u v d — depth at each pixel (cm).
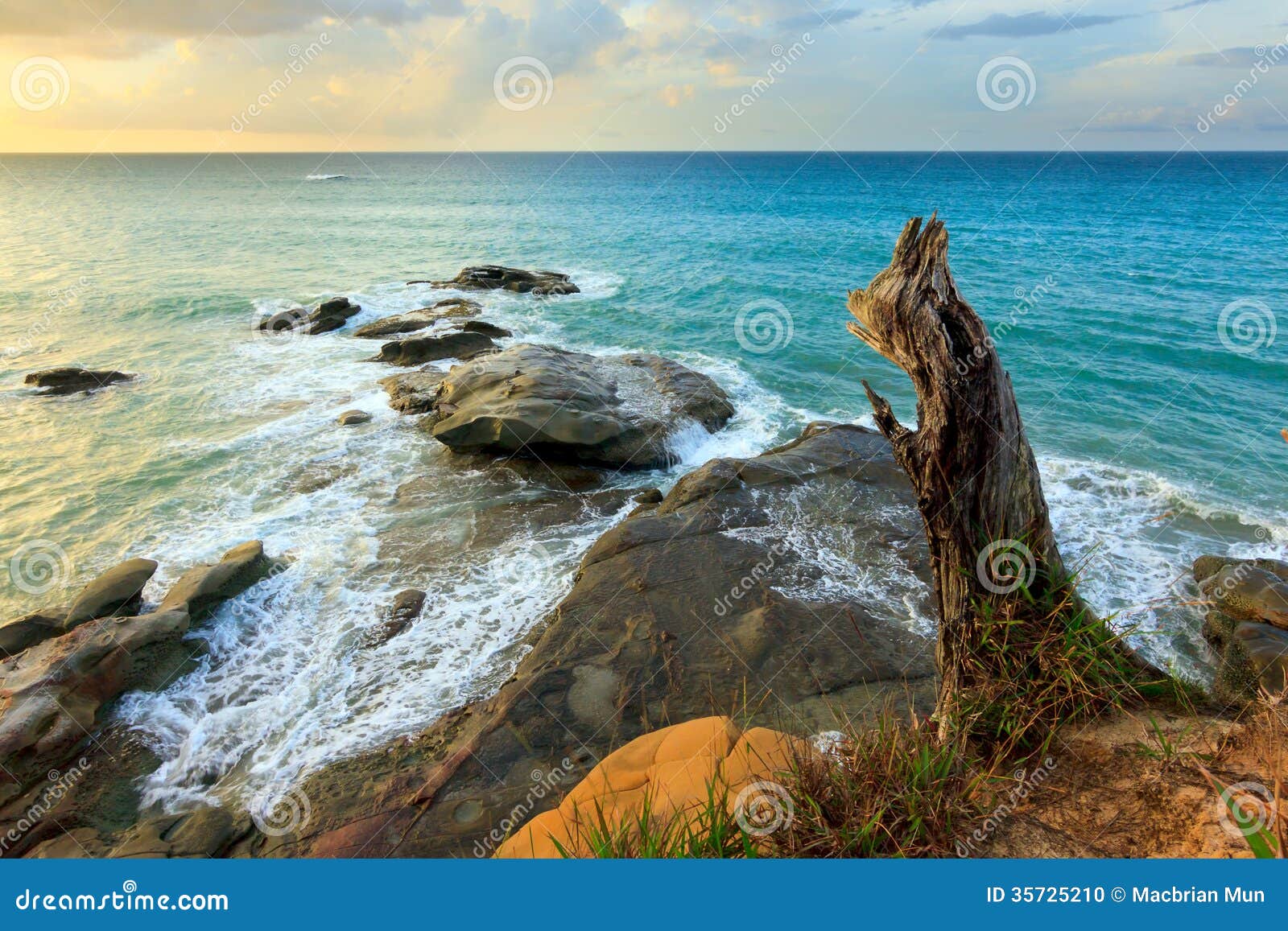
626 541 1028
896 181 9406
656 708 746
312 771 736
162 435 1568
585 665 806
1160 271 3209
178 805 709
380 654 905
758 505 1109
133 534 1184
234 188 10112
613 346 2250
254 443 1522
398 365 2023
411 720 798
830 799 356
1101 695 388
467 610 984
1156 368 1947
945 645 429
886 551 1006
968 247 3919
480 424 1414
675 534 1035
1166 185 8331
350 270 3584
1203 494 1284
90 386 1861
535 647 854
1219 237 4266
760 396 1833
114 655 841
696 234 4653
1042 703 389
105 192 9300
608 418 1435
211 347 2245
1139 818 323
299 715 816
